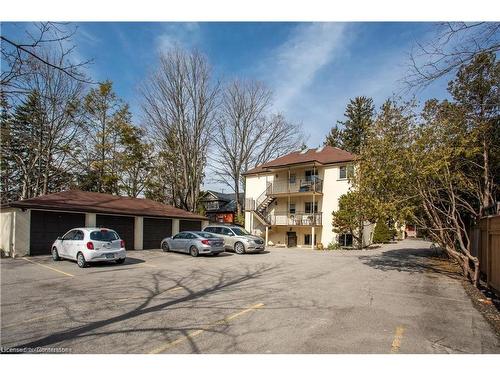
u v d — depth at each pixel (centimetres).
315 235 2964
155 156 3794
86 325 588
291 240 3083
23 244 1619
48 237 1712
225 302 759
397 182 1139
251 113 3931
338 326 583
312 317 638
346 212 2483
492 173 1188
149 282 1010
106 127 3469
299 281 1041
